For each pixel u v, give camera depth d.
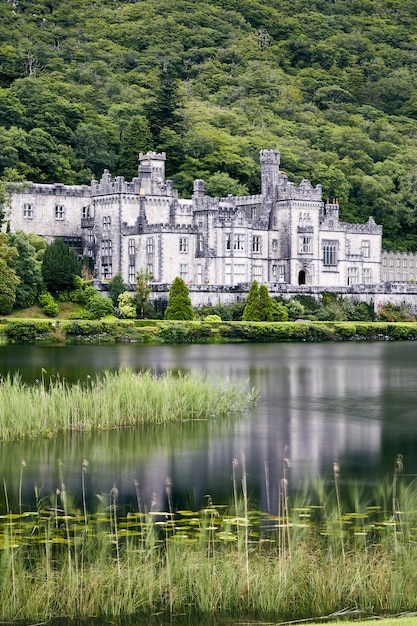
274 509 45.59
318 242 190.50
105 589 36.50
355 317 170.12
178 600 36.41
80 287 159.88
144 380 68.94
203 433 63.03
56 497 47.12
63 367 98.12
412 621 33.09
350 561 38.03
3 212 165.12
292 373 98.25
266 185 189.25
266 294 159.38
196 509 45.69
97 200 183.38
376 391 84.31
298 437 62.38
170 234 173.75
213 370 99.25
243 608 36.19
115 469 53.19
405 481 50.62
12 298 136.38
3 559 38.16
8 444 59.06
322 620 35.22
